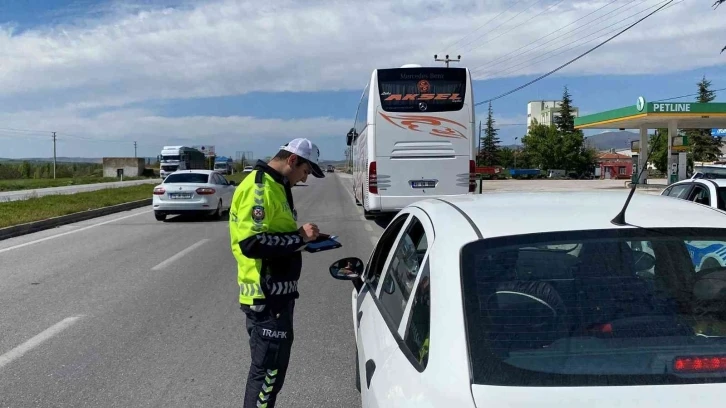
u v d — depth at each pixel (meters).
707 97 65.31
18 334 6.25
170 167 57.53
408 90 13.73
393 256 3.59
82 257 11.16
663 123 36.94
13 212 18.33
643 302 2.37
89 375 5.07
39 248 12.38
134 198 26.09
